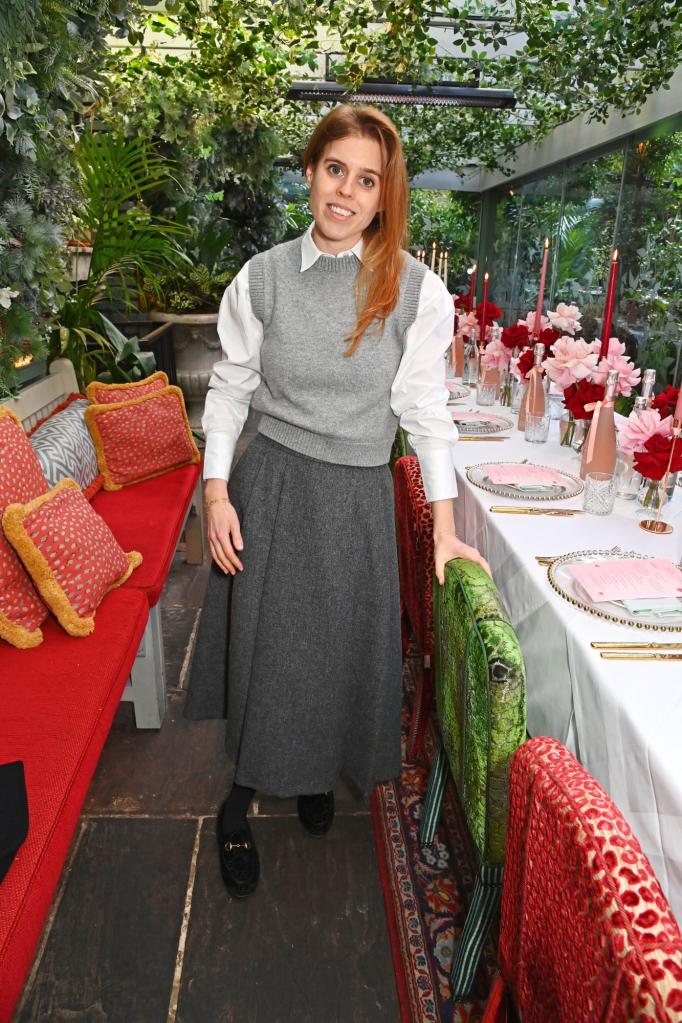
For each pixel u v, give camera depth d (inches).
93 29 98.6
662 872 36.2
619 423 75.8
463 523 80.4
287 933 61.2
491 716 40.9
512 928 33.3
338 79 198.2
